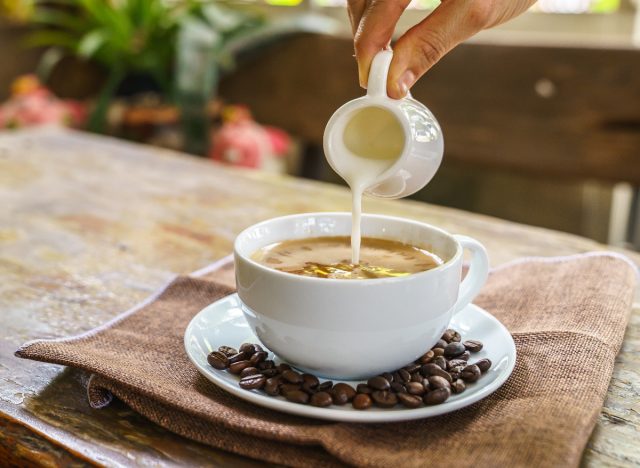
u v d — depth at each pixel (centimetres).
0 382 46
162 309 53
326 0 177
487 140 132
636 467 40
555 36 153
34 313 53
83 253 63
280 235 49
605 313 50
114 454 41
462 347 46
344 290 42
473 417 42
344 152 47
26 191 80
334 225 50
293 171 173
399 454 39
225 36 152
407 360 44
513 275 58
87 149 102
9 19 186
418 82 136
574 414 41
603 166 122
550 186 151
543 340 48
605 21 147
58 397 45
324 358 43
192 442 42
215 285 55
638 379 47
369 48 46
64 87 190
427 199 167
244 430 40
